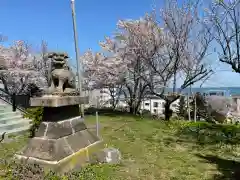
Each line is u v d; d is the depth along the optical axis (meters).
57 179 4.16
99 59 16.92
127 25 14.30
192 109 15.15
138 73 14.49
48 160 4.53
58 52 5.18
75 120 5.46
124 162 5.63
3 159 5.26
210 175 5.00
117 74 15.83
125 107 19.94
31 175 4.28
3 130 8.20
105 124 10.52
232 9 11.05
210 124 10.73
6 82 19.16
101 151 5.51
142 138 8.13
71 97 5.12
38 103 4.85
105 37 17.17
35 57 19.30
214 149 7.04
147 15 13.52
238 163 5.79
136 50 13.66
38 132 5.03
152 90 13.30
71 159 4.79
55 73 5.07
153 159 5.96
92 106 20.31
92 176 4.51
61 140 4.85
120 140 7.71
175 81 12.75
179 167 5.45
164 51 13.02
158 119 13.00
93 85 18.52
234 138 8.27
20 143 7.05
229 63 10.80
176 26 12.23
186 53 12.27
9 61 17.86
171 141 7.87
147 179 4.70
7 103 10.78
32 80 19.56
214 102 15.57
